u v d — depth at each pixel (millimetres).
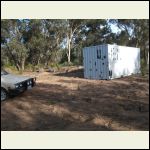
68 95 14367
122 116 9836
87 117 9781
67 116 10023
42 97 13891
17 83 12969
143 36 48531
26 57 41375
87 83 19625
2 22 38188
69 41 49156
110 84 18969
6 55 39938
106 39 53500
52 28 43594
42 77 25859
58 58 48375
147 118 9531
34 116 10227
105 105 11719
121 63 23969
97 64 22594
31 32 41844
